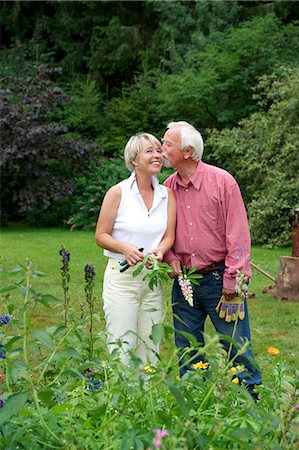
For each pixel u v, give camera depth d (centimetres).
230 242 369
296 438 212
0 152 1554
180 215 380
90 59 2223
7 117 1560
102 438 216
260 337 615
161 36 2142
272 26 1762
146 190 374
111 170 1647
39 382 243
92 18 2266
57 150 1633
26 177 1628
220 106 1741
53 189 1599
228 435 206
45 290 812
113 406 226
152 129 1920
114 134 1911
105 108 1973
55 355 229
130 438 201
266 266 1027
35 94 1658
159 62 2145
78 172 1689
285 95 1405
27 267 237
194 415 227
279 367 284
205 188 373
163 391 242
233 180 373
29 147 1581
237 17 2058
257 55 1709
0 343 263
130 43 2197
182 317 391
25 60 2272
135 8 2278
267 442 207
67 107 1939
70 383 250
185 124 375
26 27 2362
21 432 206
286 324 664
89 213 1585
